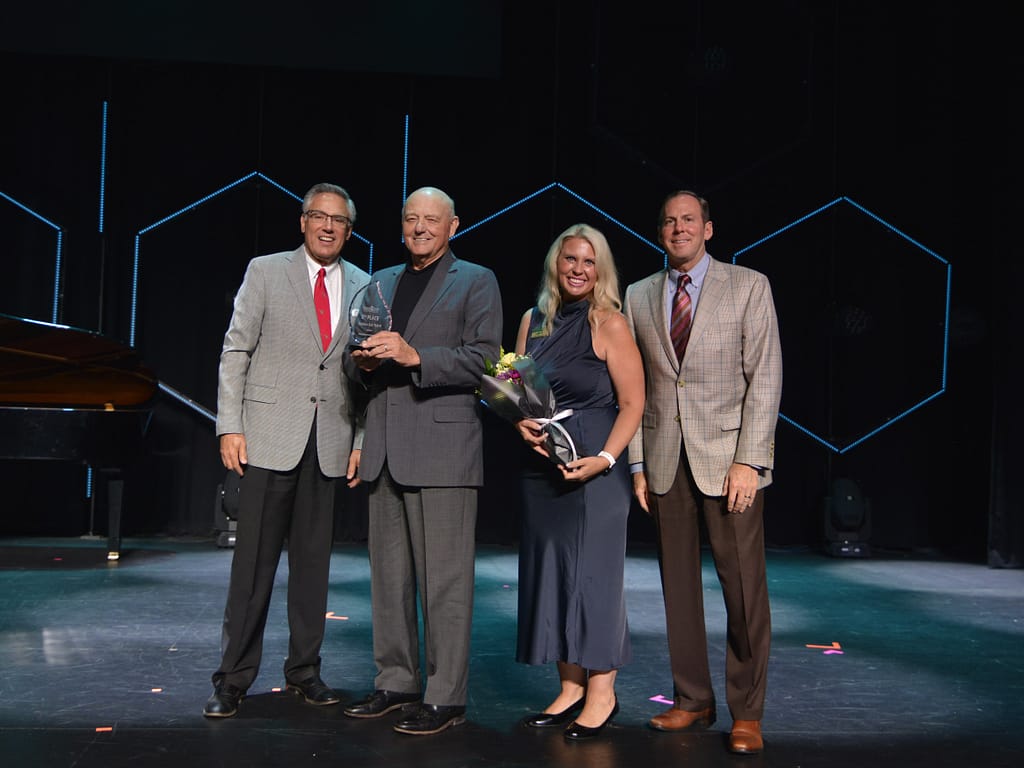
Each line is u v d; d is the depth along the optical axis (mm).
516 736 2828
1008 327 6590
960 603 5207
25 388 5027
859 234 7301
